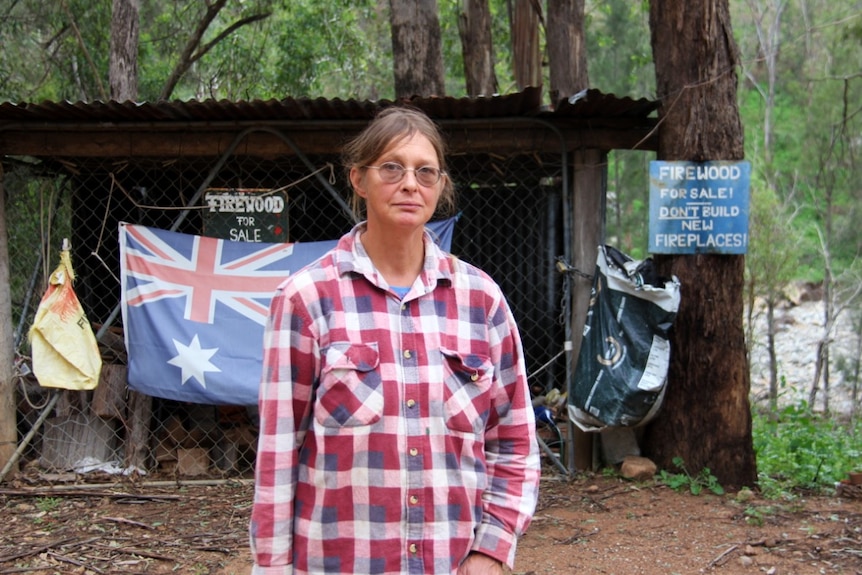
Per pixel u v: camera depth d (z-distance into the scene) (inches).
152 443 226.2
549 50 345.7
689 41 206.1
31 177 233.9
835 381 612.1
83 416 221.9
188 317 210.5
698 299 207.9
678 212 207.0
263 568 67.7
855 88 721.6
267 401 68.7
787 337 753.6
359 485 66.6
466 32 384.2
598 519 185.3
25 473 216.4
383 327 68.4
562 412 232.1
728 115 207.5
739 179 206.1
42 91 508.1
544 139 215.5
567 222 216.5
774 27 916.6
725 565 159.5
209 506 197.5
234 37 546.0
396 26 305.6
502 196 256.1
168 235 212.8
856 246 635.5
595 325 207.9
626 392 199.9
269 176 244.5
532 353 253.4
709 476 205.6
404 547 66.9
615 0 698.2
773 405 387.9
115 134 215.0
